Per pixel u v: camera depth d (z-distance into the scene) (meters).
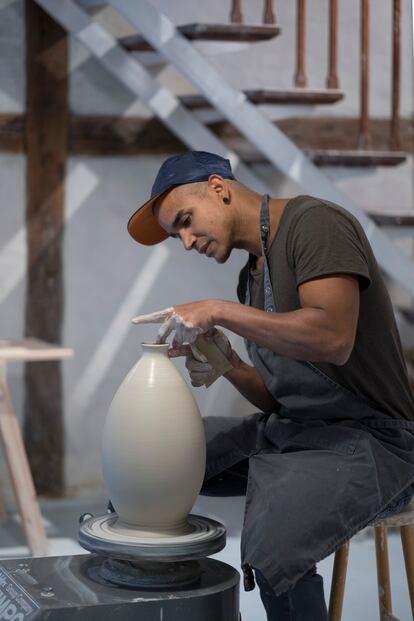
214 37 4.30
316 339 2.17
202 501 5.05
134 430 2.15
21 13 4.99
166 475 2.15
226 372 2.60
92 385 5.23
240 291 2.73
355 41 5.50
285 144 4.45
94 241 5.20
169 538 2.17
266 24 4.43
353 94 5.53
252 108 4.42
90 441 5.23
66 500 5.17
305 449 2.40
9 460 4.17
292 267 2.33
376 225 4.55
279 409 2.67
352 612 3.45
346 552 2.52
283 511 2.17
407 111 5.66
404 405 2.46
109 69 4.83
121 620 2.07
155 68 4.99
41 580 2.23
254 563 2.13
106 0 4.27
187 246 2.44
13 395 5.08
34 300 5.11
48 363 5.13
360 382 2.39
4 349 4.27
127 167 5.23
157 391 2.18
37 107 5.05
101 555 2.25
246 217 2.45
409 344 5.61
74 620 2.04
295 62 5.39
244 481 2.67
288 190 5.30
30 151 5.06
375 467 2.26
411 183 5.77
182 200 2.41
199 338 2.44
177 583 2.19
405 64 5.64
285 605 2.24
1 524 4.73
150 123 5.25
